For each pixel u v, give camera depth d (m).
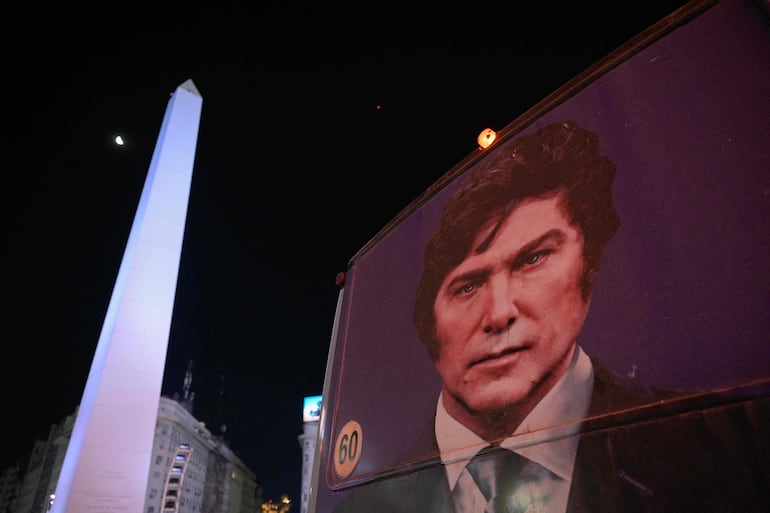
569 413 1.75
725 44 1.84
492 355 2.17
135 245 30.36
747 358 1.39
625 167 1.98
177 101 35.44
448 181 2.96
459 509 1.98
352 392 3.03
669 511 1.38
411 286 2.89
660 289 1.68
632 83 2.12
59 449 98.81
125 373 27.20
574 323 1.90
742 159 1.63
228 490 131.00
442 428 2.25
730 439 1.34
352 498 2.61
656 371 1.58
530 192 2.36
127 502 24.66
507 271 2.29
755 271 1.47
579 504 1.58
